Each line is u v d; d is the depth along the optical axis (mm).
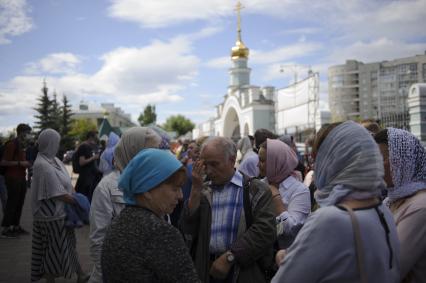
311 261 1627
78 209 5047
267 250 3006
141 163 1991
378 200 1816
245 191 3131
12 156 8492
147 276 1801
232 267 2947
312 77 31531
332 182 1822
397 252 1798
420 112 12484
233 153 3205
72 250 5207
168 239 1859
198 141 7031
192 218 3064
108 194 3572
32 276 4988
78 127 72938
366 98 73375
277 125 39562
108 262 1860
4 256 7016
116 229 1912
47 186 4883
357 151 1768
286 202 3635
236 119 60906
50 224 4918
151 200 1994
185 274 1849
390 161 2305
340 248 1609
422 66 62281
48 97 57312
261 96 50344
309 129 30156
